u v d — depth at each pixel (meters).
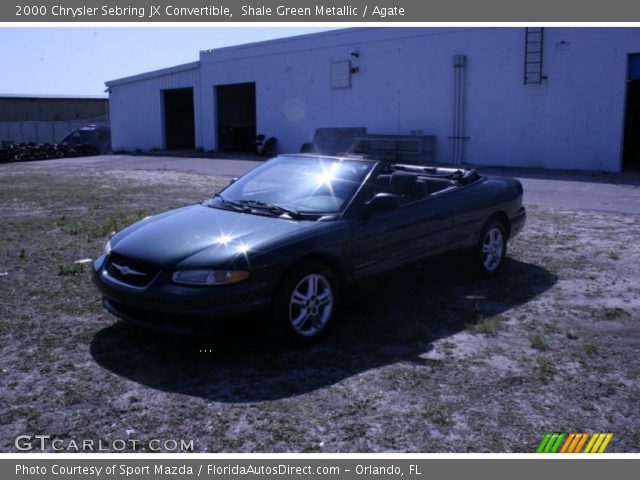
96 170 23.00
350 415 3.76
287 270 4.62
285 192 5.61
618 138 18.17
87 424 3.66
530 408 3.87
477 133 21.08
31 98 48.84
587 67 18.39
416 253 5.74
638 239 8.80
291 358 4.59
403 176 5.52
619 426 3.68
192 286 4.34
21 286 6.39
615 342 4.94
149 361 4.53
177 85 32.66
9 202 13.25
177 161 26.61
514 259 7.70
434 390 4.09
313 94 25.97
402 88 22.89
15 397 3.97
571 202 12.43
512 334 5.11
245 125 33.00
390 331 5.16
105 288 4.77
